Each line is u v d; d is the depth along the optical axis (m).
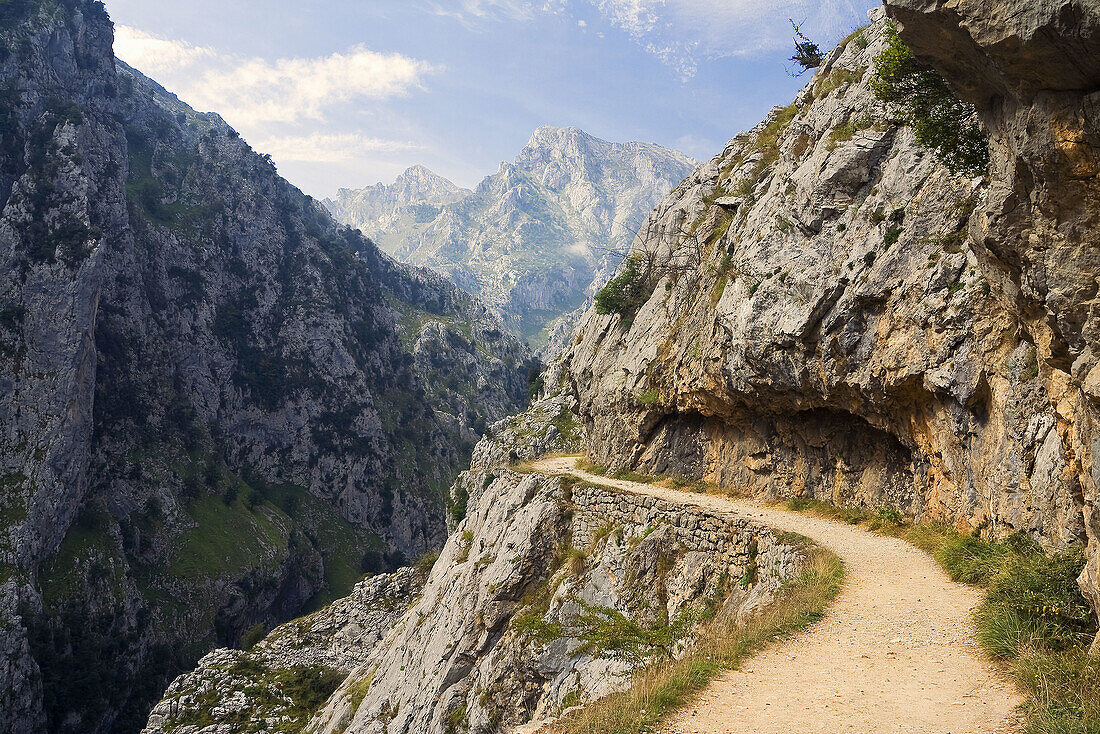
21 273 136.88
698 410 36.91
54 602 115.50
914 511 23.80
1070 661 9.54
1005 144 10.58
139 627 127.12
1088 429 9.82
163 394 174.25
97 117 178.00
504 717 28.95
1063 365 11.27
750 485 33.38
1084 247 9.22
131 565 139.50
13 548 114.38
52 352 134.62
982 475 19.12
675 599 25.92
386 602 73.88
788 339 27.52
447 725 32.06
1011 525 16.92
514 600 34.06
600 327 52.78
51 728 105.19
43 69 166.88
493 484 48.16
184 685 61.78
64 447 130.38
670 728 9.97
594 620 21.53
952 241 21.33
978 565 16.14
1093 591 10.01
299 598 168.75
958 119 16.55
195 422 181.50
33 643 107.88
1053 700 8.59
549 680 27.89
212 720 56.53
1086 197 9.05
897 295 22.92
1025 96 9.39
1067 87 8.77
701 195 44.88
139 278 177.88
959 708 9.42
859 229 25.59
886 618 14.16
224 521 162.50
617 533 30.89
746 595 22.14
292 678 62.81
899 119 25.05
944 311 20.80
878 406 24.66
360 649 68.00
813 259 27.45
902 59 16.47
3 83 155.38
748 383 30.81
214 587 145.25
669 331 40.75
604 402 46.72
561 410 106.88
